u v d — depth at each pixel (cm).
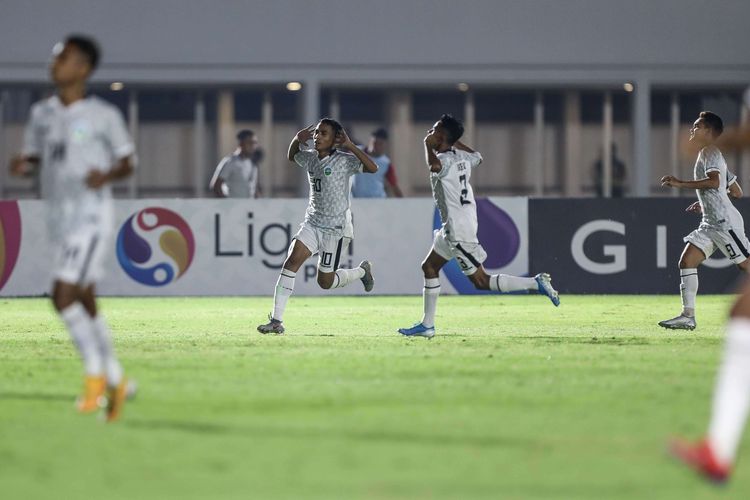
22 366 2717
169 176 8325
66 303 1959
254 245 5366
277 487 1487
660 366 2656
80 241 1958
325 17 8181
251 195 5612
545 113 8500
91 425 1903
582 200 5378
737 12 8400
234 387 2314
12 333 3625
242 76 8150
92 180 1927
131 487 1495
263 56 8156
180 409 2050
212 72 8138
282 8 8162
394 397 2178
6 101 8144
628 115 8525
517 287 3284
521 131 8488
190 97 8319
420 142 8419
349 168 3412
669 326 3628
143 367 2645
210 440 1775
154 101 8306
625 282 5384
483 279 3294
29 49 8044
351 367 2630
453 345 3134
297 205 5375
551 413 2003
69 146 1969
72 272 1953
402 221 5388
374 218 5384
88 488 1492
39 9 8044
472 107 8444
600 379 2430
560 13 8300
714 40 8381
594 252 5381
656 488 1475
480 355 2873
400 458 1645
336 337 3369
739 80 8400
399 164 8406
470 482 1505
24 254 5312
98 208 1984
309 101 8194
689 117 8562
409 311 4472
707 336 3412
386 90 8369
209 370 2584
